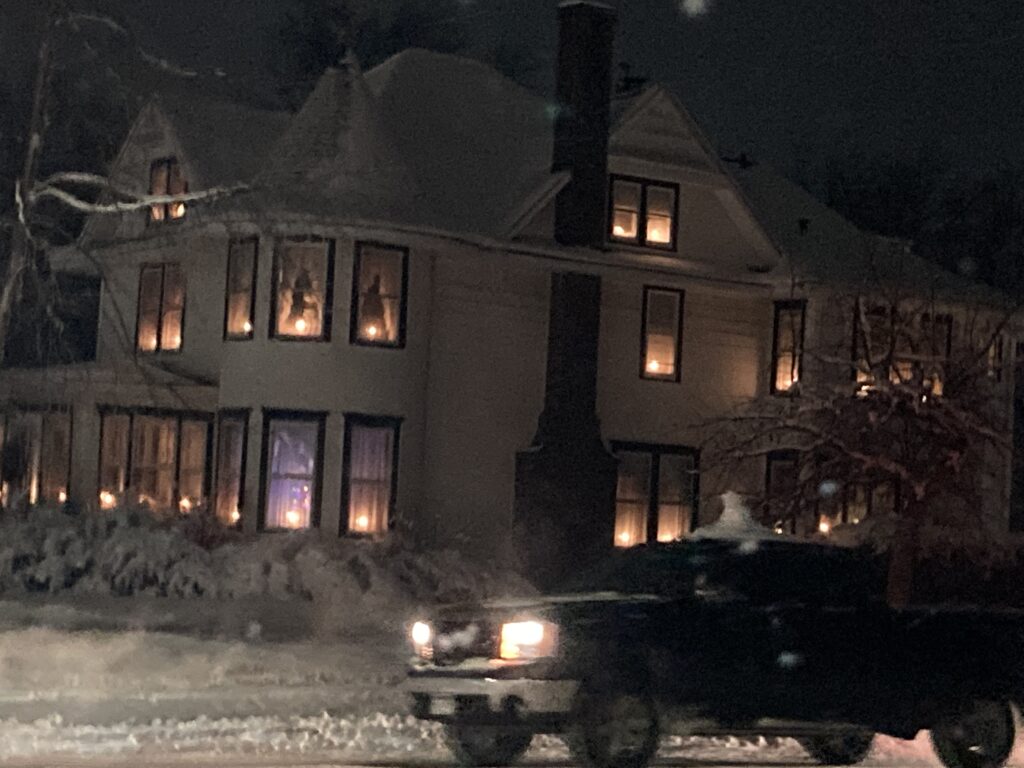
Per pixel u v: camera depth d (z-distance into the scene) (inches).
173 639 804.0
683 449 1386.6
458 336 1264.8
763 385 1434.5
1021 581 1237.7
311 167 1227.2
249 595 984.9
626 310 1359.5
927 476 1085.8
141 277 1365.7
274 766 511.2
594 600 527.2
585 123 1305.4
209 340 1288.1
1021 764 597.0
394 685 737.6
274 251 1190.3
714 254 1407.5
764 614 537.0
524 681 504.7
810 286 1376.7
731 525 587.2
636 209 1358.3
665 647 519.5
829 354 1232.8
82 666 717.9
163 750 538.9
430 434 1248.8
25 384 1368.1
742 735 540.4
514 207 1267.2
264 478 1202.0
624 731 514.0
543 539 1273.4
